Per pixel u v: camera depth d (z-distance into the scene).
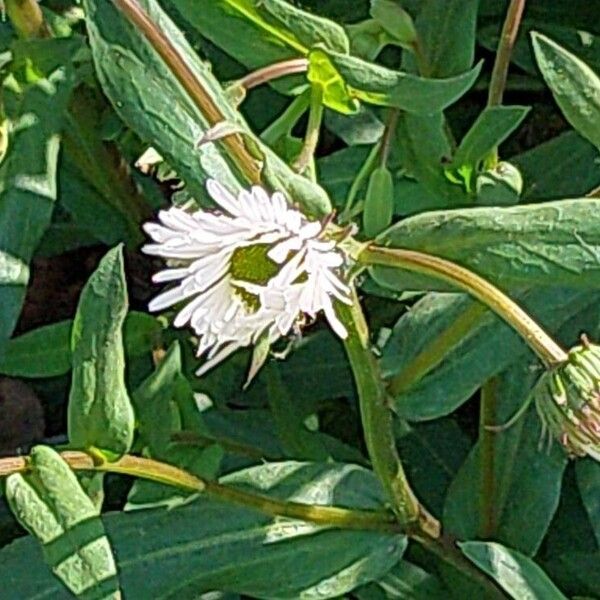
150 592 0.23
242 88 0.21
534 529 0.26
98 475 0.22
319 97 0.22
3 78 0.24
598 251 0.19
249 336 0.18
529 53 0.31
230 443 0.27
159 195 0.30
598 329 0.26
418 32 0.25
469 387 0.23
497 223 0.19
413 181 0.27
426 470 0.29
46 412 0.32
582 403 0.19
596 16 0.31
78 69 0.25
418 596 0.26
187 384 0.26
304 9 0.29
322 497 0.24
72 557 0.19
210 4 0.22
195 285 0.18
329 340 0.29
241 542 0.23
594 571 0.27
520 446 0.26
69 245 0.32
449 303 0.24
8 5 0.25
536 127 0.32
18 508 0.19
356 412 0.30
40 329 0.27
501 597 0.25
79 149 0.29
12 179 0.24
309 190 0.19
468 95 0.32
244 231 0.18
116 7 0.20
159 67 0.21
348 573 0.24
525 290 0.24
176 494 0.24
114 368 0.20
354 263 0.19
